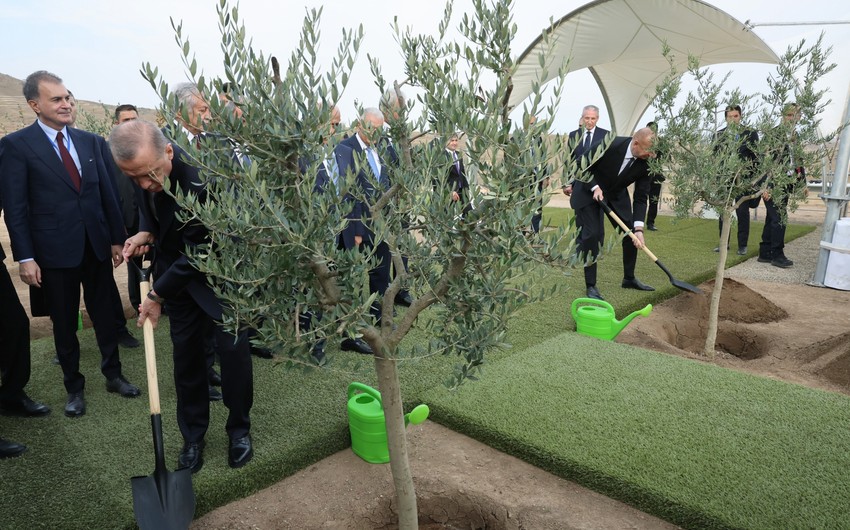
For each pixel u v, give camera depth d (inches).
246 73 67.7
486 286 71.1
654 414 130.6
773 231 317.1
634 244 247.8
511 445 121.1
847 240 266.5
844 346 182.1
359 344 177.5
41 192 136.8
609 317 185.6
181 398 114.9
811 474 106.3
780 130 185.3
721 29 372.5
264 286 78.7
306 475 118.0
